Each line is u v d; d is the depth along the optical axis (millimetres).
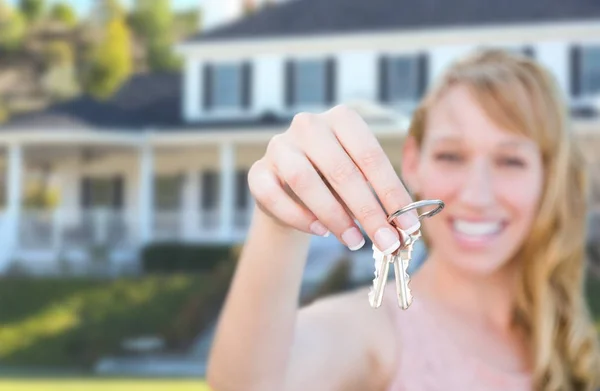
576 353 2490
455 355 2139
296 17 29172
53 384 14008
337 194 1512
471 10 27797
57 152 30000
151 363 16562
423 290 2346
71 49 48125
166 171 30109
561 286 2479
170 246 25656
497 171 2359
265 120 28859
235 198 28781
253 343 1752
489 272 2316
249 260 1733
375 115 23859
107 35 48094
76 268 24812
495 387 2193
